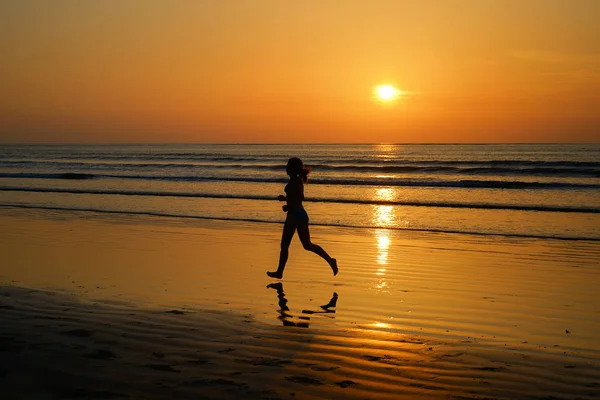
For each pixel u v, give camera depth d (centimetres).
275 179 2927
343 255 1035
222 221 1488
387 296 733
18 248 1088
